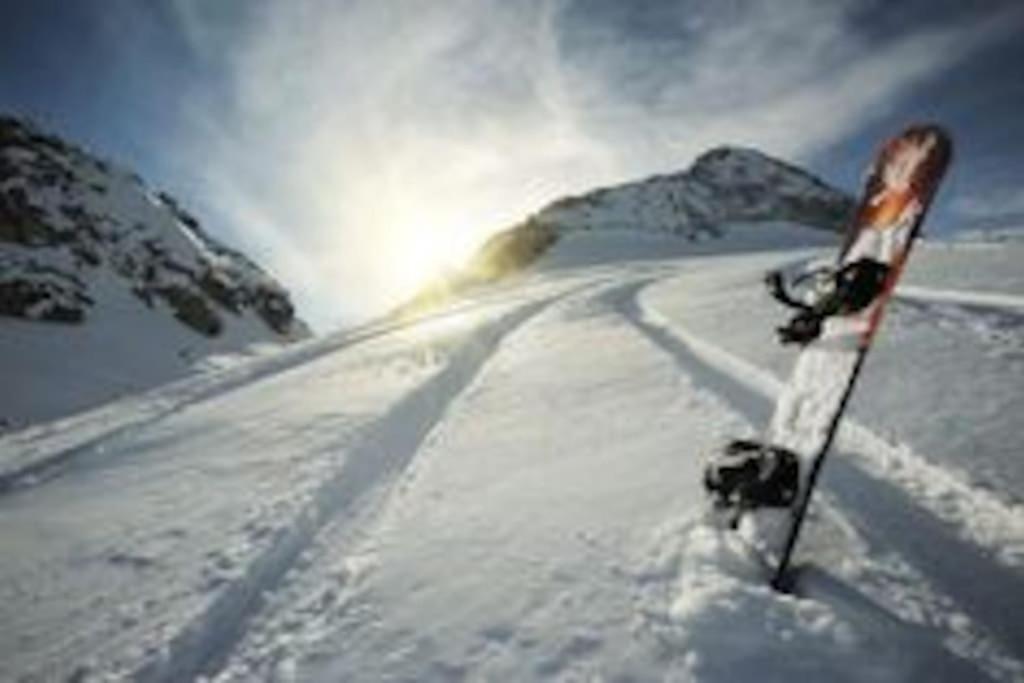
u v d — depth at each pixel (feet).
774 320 40.09
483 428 27.76
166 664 15.17
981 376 22.24
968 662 10.89
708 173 430.61
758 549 13.93
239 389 52.26
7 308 125.49
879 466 17.61
